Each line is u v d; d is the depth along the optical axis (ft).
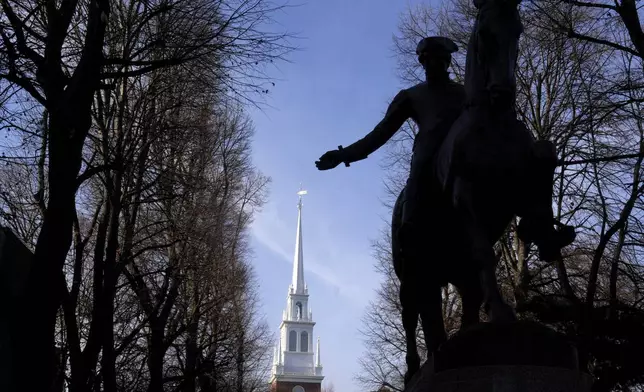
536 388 16.81
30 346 31.86
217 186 84.43
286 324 410.52
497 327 17.69
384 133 24.25
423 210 22.24
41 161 46.34
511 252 65.41
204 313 75.61
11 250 34.37
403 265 22.91
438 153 21.89
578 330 39.06
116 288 51.57
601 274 53.93
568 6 51.78
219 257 79.56
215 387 81.15
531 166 19.66
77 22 42.42
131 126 52.49
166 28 42.65
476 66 20.53
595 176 46.78
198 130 69.72
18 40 34.73
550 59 60.23
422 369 20.40
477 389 17.26
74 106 33.78
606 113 45.60
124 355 68.33
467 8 69.46
